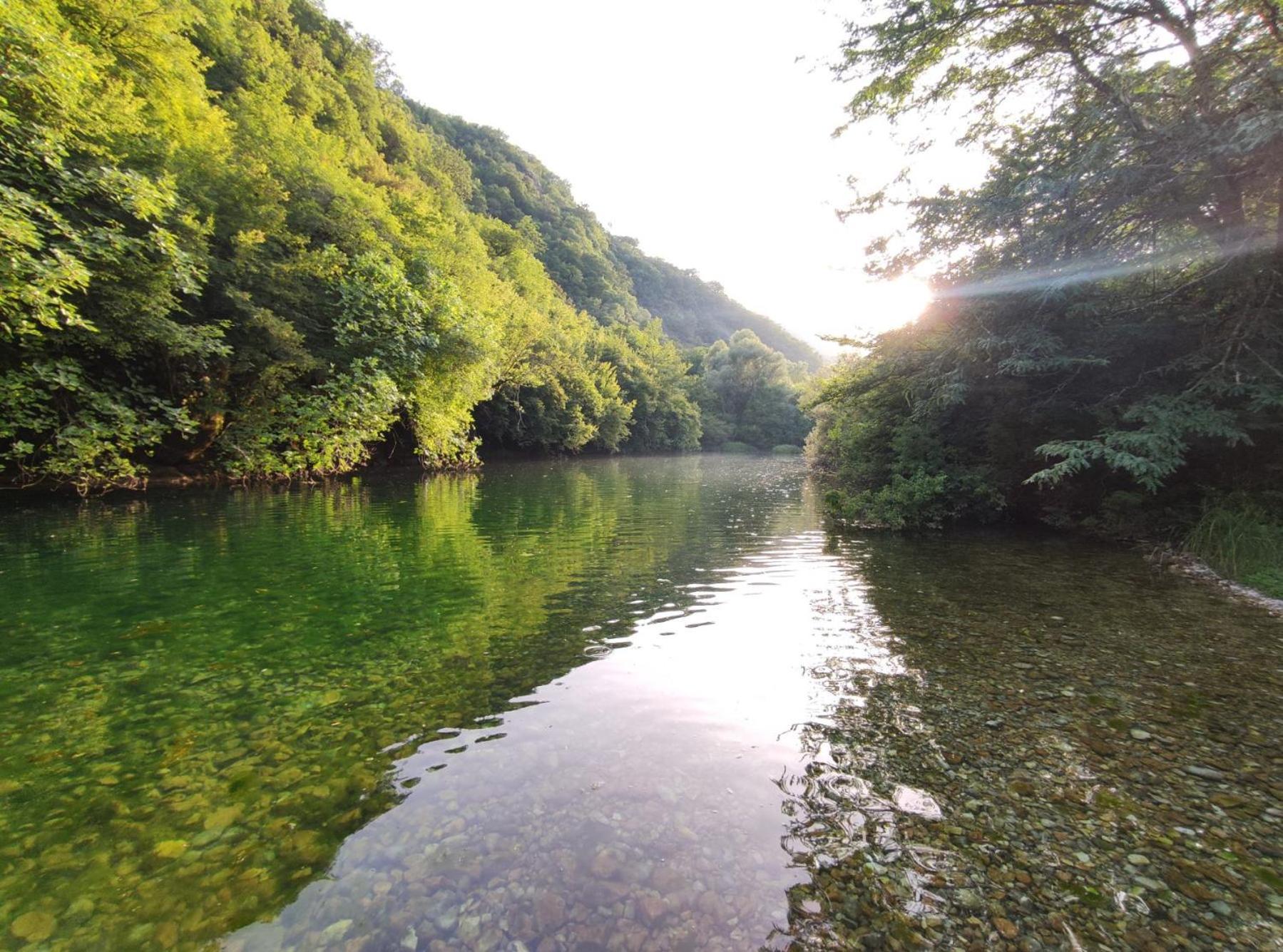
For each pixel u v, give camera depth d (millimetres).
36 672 4422
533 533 10477
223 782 3066
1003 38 10609
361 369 18031
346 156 31750
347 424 17922
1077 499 11484
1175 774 3232
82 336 11680
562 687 4234
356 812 2824
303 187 19078
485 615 5898
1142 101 9414
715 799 2953
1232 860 2568
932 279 11516
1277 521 8047
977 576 7617
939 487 11375
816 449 28844
